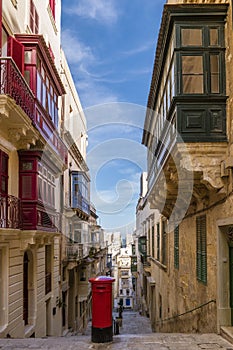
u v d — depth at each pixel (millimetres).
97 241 20547
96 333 6883
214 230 8586
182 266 12188
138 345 6770
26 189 10047
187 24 8328
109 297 6922
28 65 10109
